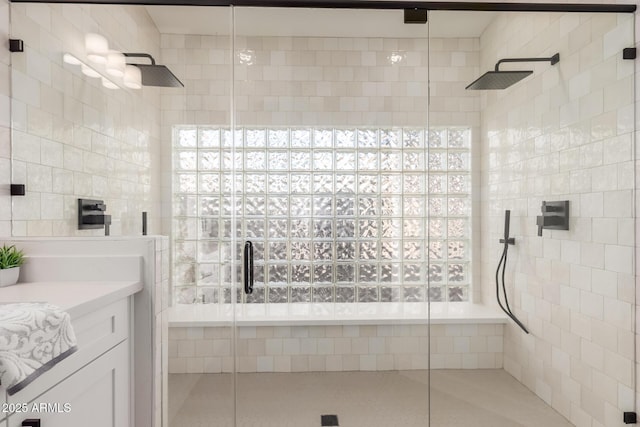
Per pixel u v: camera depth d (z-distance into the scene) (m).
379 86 1.84
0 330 0.79
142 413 1.47
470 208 1.87
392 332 1.85
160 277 1.54
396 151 1.85
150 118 1.78
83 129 1.74
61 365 1.03
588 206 1.87
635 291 1.85
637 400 1.83
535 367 1.87
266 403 1.81
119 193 1.76
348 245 1.85
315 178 1.84
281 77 1.82
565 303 1.87
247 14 1.81
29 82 1.69
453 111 1.85
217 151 1.80
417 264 1.87
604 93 1.87
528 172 1.86
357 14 1.83
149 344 1.47
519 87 1.86
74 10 1.75
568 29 1.87
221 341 1.80
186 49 1.80
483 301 1.86
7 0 1.66
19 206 1.66
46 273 1.44
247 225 1.82
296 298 1.83
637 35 1.84
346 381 1.84
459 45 1.85
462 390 1.85
